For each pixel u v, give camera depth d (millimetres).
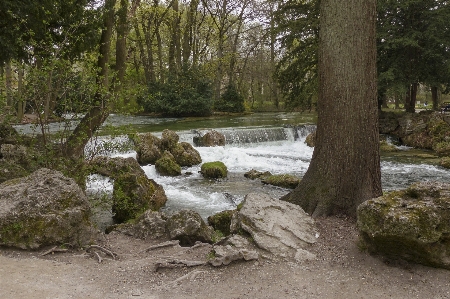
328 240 5227
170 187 12047
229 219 7887
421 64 22547
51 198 5270
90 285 4105
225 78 47938
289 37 22062
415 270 4281
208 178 13391
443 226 4102
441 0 21016
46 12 9289
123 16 11828
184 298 3840
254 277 4277
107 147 7977
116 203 8422
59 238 5117
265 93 47656
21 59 10500
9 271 4266
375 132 6488
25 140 9109
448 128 19844
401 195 4590
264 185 12422
